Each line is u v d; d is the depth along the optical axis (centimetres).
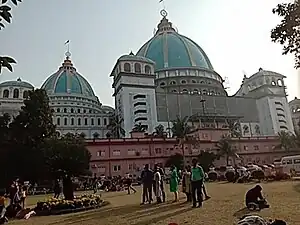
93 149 6162
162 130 8319
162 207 1535
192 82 11381
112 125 9956
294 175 3825
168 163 6275
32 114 5244
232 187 2659
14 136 5134
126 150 6406
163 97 10056
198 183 1481
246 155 7294
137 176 6281
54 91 11525
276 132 10812
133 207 1634
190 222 1073
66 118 11081
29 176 4800
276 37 930
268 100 11194
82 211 1667
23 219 1512
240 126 10631
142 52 12812
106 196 2650
